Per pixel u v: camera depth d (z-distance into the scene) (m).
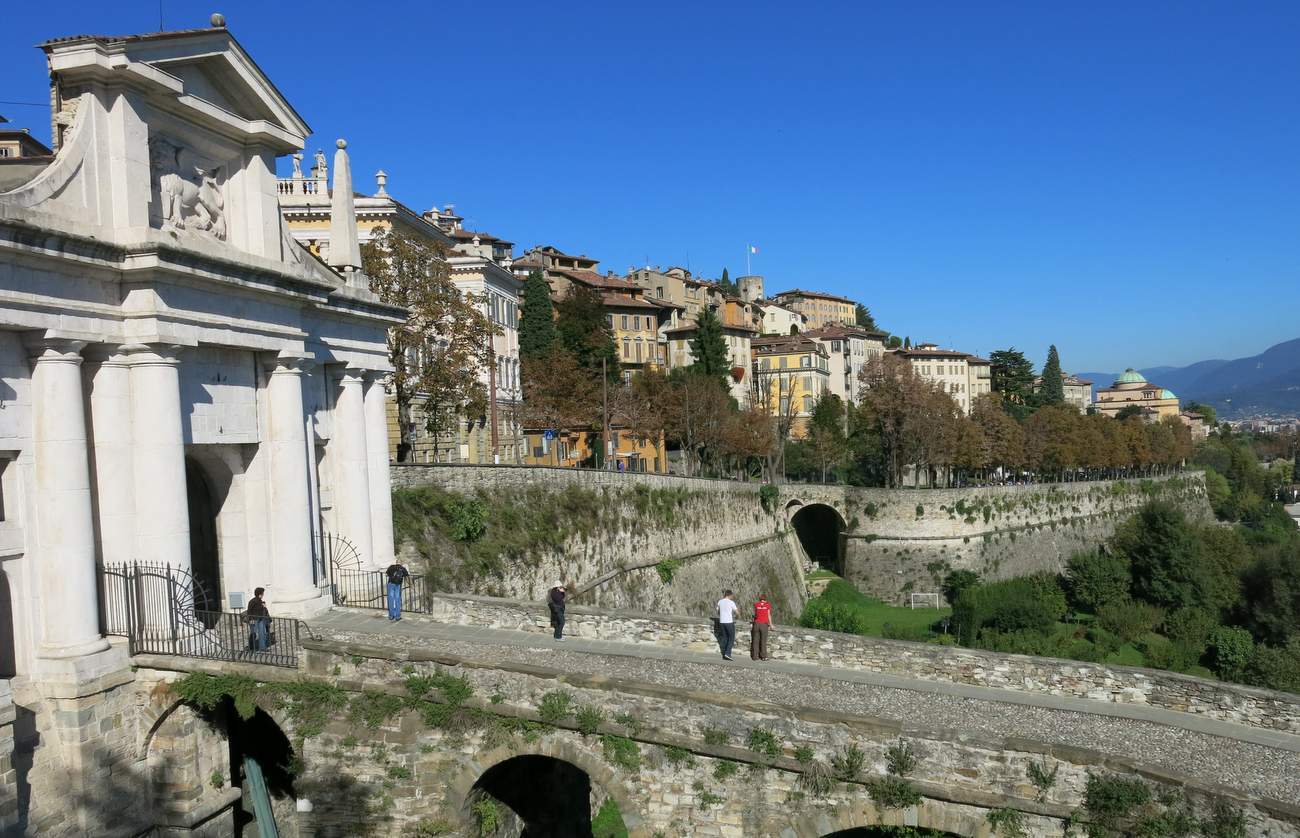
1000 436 109.50
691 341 110.31
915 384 96.19
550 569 45.78
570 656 23.95
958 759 17.45
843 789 18.14
